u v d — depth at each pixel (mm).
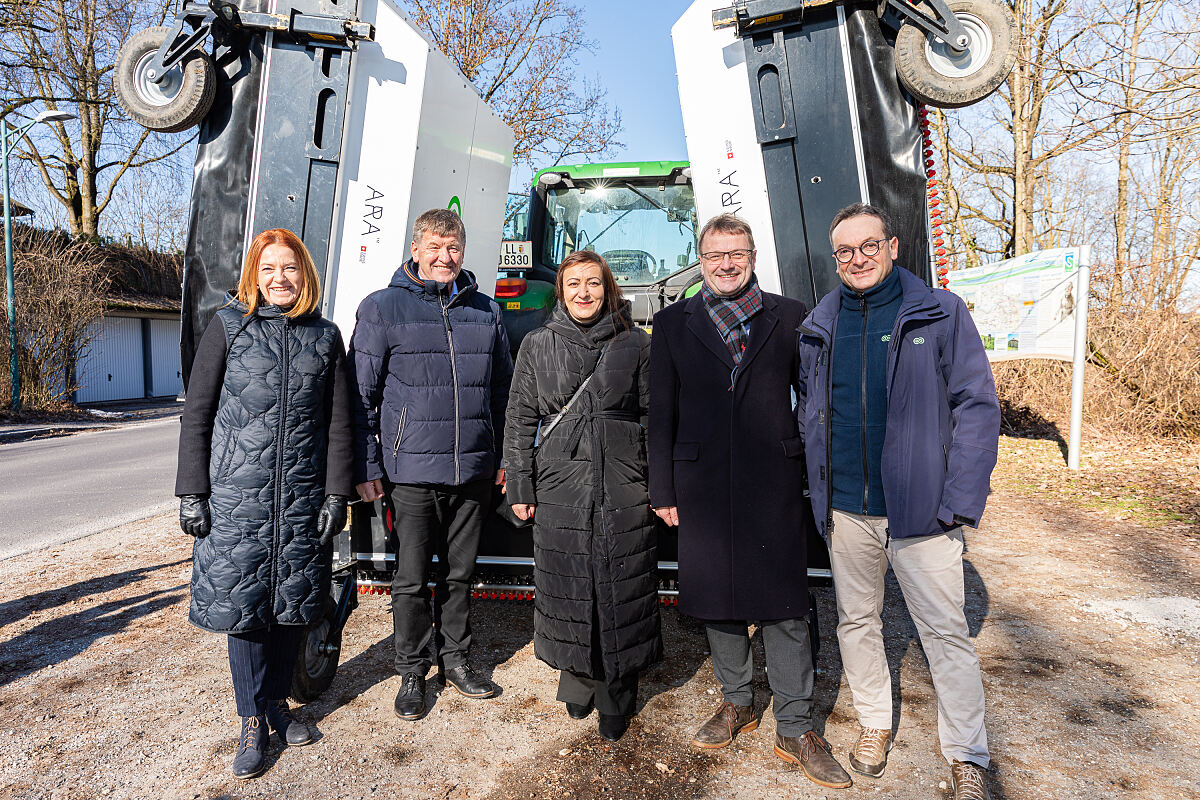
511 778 2404
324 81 2963
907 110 2725
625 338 2689
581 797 2297
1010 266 8516
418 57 3027
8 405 15969
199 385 2375
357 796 2311
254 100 2953
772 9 2725
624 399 2635
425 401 2754
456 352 2814
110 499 7355
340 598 3051
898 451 2260
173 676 3213
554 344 2652
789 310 2545
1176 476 7230
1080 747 2562
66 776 2438
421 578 2834
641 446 2682
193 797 2312
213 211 2963
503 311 4395
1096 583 4355
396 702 2809
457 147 3572
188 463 2326
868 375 2350
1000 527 5770
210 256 2967
